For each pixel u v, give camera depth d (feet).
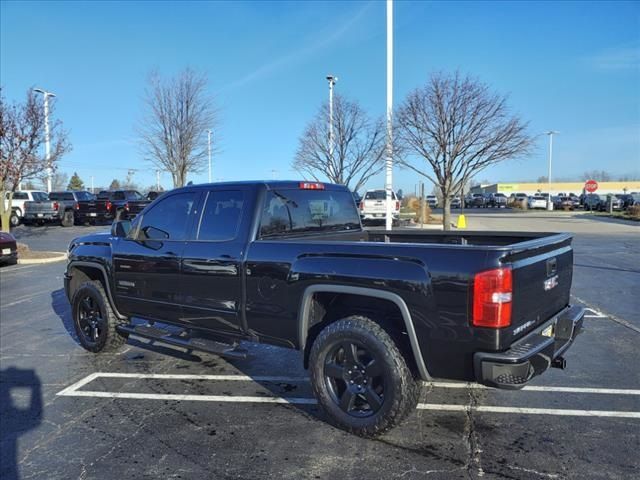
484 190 389.80
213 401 14.84
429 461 11.21
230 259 14.23
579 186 337.72
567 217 123.13
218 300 14.64
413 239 18.33
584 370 16.89
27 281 36.50
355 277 11.86
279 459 11.43
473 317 10.45
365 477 10.62
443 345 10.91
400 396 11.56
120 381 16.57
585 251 51.31
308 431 12.80
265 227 14.38
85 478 10.76
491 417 13.43
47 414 14.02
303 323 12.92
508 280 10.37
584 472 10.68
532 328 11.76
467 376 10.93
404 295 11.23
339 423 12.50
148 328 17.51
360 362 12.27
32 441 12.44
